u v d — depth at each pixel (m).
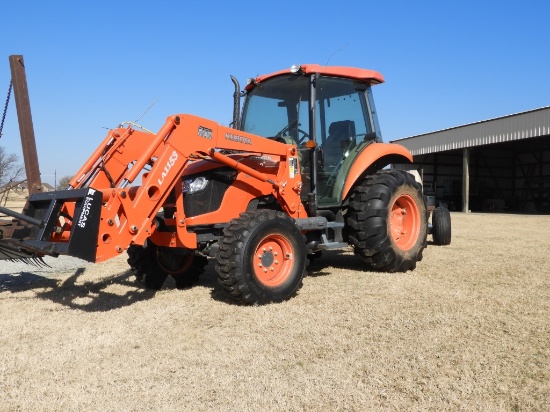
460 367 2.70
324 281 4.93
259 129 5.49
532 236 9.45
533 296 4.21
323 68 5.10
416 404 2.29
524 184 28.09
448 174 27.66
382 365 2.74
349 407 2.27
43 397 2.40
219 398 2.37
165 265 4.91
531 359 2.80
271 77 5.36
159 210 4.30
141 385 2.52
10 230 3.97
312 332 3.31
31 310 4.00
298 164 4.86
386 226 5.25
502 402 2.31
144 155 3.88
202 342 3.16
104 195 3.89
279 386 2.48
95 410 2.27
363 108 5.74
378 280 4.93
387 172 5.63
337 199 5.25
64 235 3.86
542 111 18.75
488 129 21.11
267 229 4.09
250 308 3.94
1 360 2.89
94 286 5.02
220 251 3.99
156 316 3.76
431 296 4.23
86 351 3.02
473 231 10.73
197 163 4.70
